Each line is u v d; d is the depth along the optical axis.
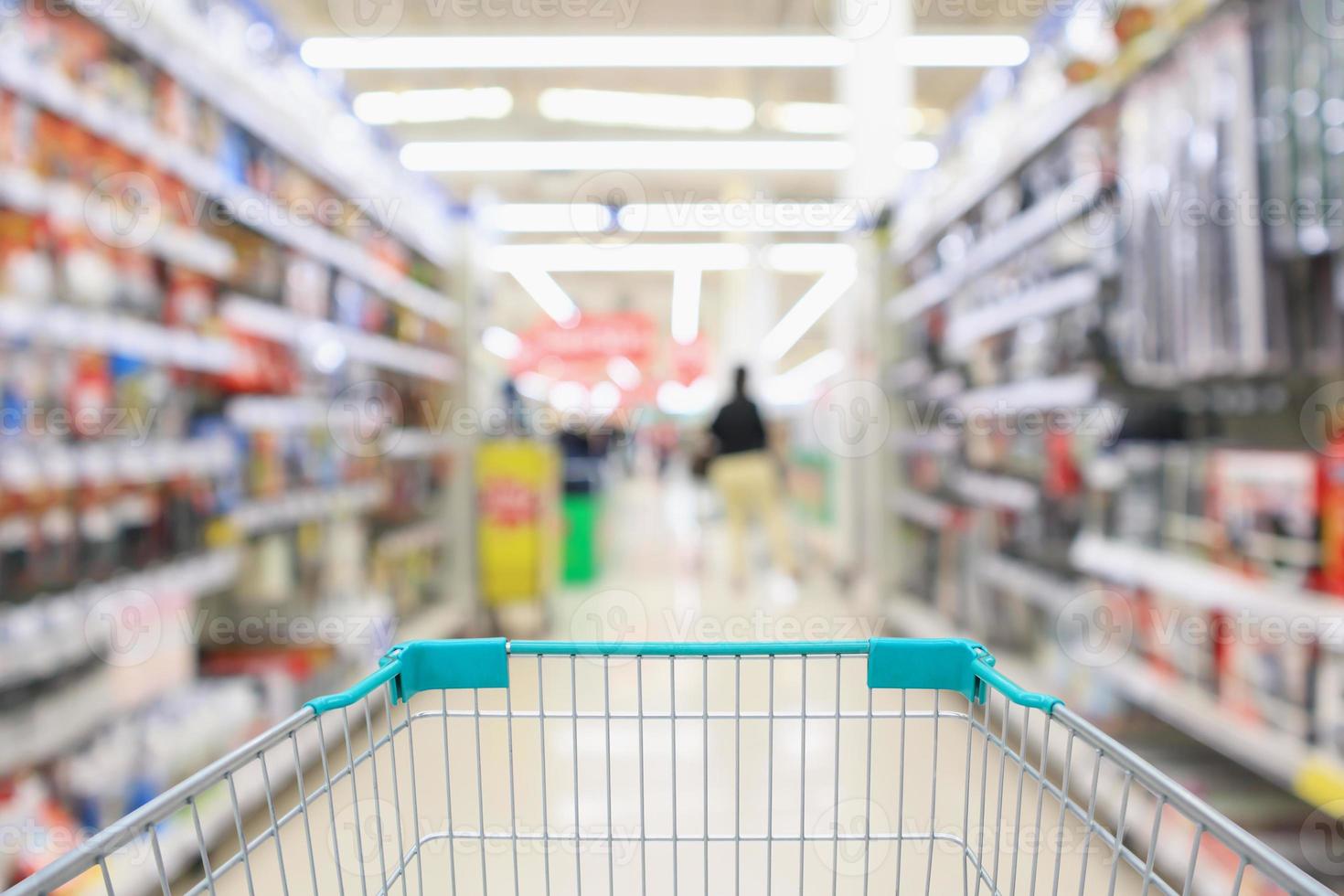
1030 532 2.89
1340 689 1.37
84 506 1.80
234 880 1.66
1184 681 1.87
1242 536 1.69
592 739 2.37
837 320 5.29
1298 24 1.65
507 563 4.18
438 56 4.18
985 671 0.96
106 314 1.80
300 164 2.73
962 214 3.41
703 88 5.73
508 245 7.92
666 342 11.12
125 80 1.91
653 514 9.21
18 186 1.52
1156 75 2.02
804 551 6.25
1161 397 2.40
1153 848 0.70
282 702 2.36
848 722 2.45
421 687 1.01
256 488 2.48
